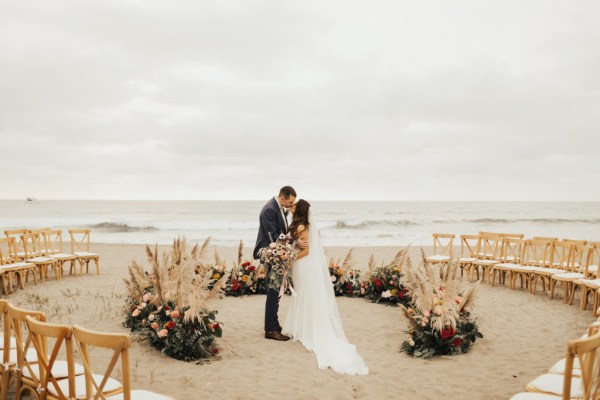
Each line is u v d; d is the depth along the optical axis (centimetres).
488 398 456
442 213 6644
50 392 343
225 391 466
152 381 487
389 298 898
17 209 7769
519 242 1083
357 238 2717
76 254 1182
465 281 615
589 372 297
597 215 6400
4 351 388
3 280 938
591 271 939
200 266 756
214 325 580
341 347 600
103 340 292
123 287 1027
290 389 474
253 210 7588
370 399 455
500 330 717
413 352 600
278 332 664
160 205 10781
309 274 634
